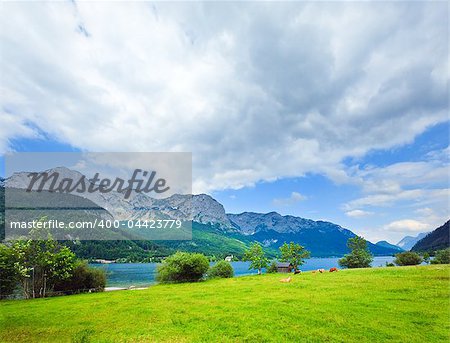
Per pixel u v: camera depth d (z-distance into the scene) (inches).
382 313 904.9
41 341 791.1
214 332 805.2
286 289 1427.2
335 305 1023.0
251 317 928.9
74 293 1835.6
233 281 2069.4
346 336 729.0
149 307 1162.0
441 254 3105.3
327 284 1489.9
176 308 1115.9
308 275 2065.7
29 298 1657.2
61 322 979.3
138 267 5812.0
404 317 861.2
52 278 1792.6
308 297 1181.7
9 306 1331.2
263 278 2158.0
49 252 1734.7
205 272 2395.4
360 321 836.0
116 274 4244.6
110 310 1139.9
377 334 734.5
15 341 800.3
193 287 1803.6
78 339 794.2
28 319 1032.8
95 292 1838.1
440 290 1172.5
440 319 832.3
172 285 2068.2
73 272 1841.8
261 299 1196.5
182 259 2341.3
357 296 1143.6
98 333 840.3
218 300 1240.8
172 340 753.6
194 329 839.7
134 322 940.6
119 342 755.4
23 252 1686.8
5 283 1689.2
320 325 820.0
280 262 3526.1
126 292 1722.4
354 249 3604.8
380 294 1159.0
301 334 754.2
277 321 872.9
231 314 978.1
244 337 753.0
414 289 1209.4
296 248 3479.3
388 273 1768.0
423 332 740.0
